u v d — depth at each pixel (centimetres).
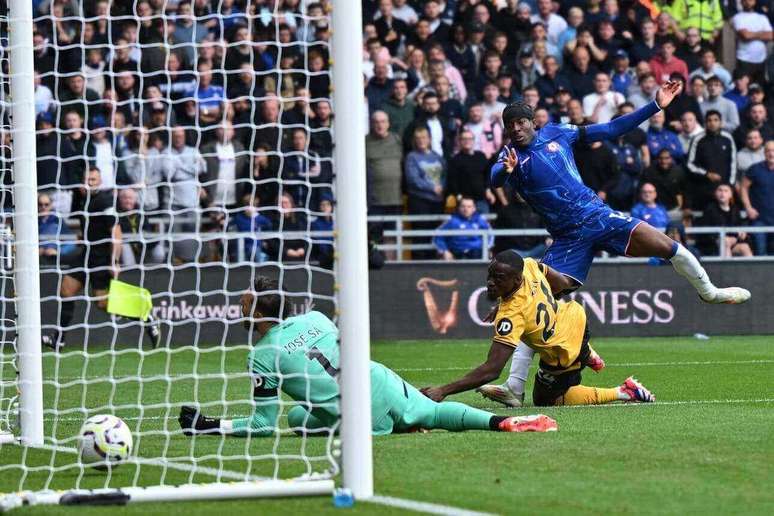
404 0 3966
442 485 1169
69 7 3544
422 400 1546
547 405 1889
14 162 1578
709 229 3694
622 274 3662
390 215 3681
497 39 3900
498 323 1736
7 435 1605
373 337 3566
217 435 1592
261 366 1538
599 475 1212
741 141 3944
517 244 3669
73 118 3341
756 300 3725
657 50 4056
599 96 3862
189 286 3403
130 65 3525
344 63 1149
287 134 3384
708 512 1043
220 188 3397
